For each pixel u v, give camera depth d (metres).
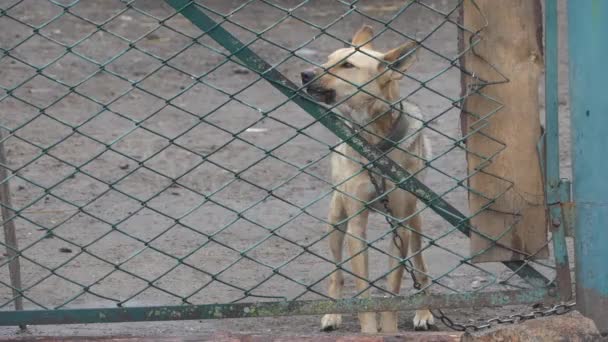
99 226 14.84
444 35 30.59
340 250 11.37
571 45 7.98
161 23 7.90
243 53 7.98
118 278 12.27
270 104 23.52
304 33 32.03
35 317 8.04
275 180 17.47
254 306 8.17
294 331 10.48
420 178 10.66
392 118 10.41
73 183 17.19
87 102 23.41
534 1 7.97
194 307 8.14
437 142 19.36
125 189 16.88
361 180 10.24
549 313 8.46
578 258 8.19
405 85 24.39
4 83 24.98
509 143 8.16
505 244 8.30
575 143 8.08
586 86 7.89
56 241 14.00
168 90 24.92
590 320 8.10
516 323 8.44
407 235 10.43
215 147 19.62
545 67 7.97
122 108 22.94
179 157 18.89
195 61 28.27
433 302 8.24
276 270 8.43
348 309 8.21
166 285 11.99
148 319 8.12
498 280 11.95
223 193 16.70
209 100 23.89
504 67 8.05
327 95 10.87
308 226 14.93
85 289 8.38
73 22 33.47
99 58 28.38
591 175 7.96
